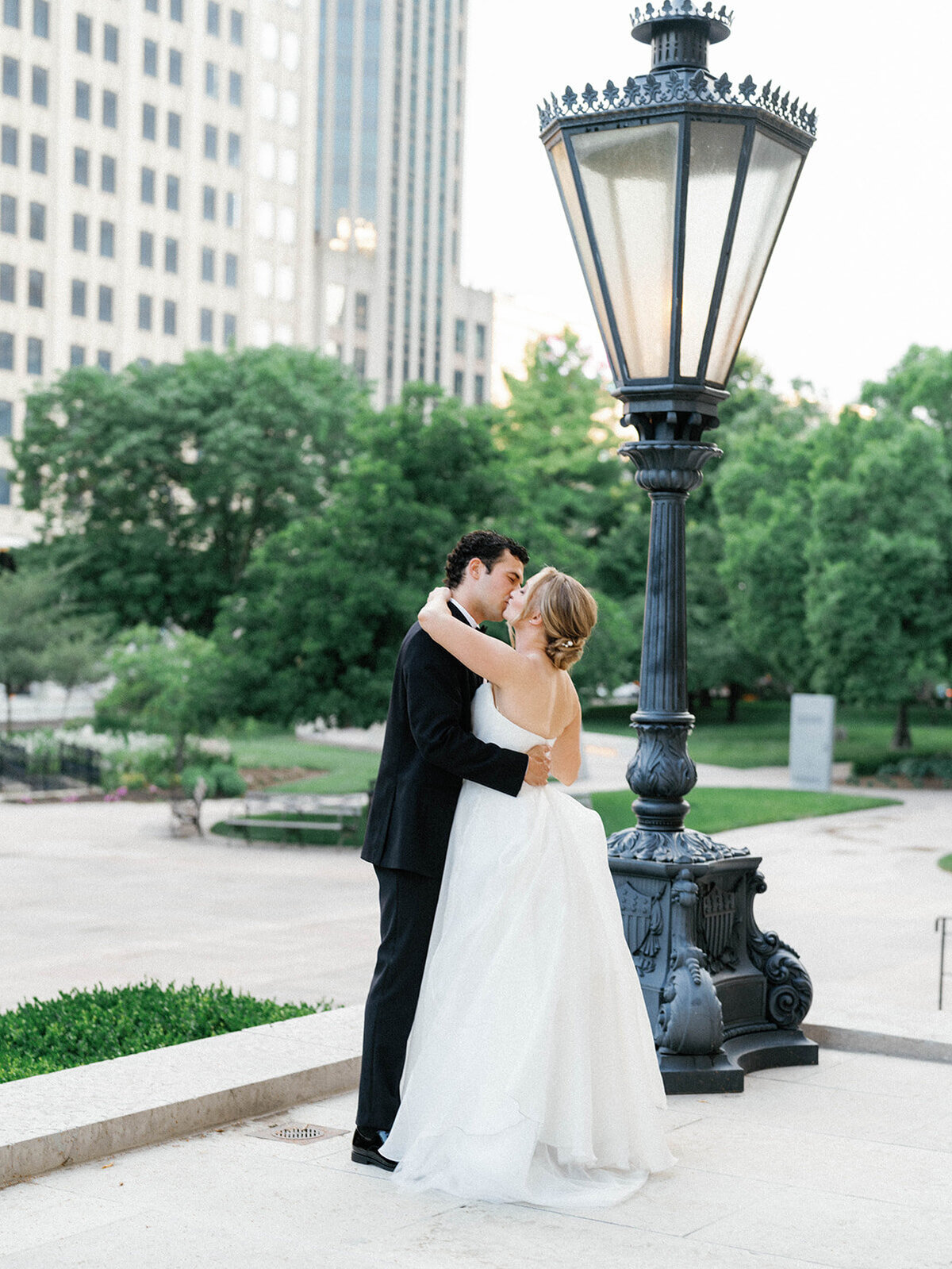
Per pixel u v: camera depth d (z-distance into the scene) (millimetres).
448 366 90250
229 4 68562
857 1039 5922
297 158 72500
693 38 5473
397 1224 3697
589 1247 3531
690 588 45812
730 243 5355
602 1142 4039
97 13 62750
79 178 62500
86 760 29969
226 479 39844
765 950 5754
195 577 41375
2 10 59156
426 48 87875
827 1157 4371
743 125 5234
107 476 41656
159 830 22031
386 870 4219
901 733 37969
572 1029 3971
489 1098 3916
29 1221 3697
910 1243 3586
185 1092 4641
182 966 10828
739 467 39750
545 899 4043
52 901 14711
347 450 41719
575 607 4184
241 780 27969
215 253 68875
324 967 10797
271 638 19531
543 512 48812
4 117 59438
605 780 31516
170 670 27922
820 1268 3395
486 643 4094
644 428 5609
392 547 19609
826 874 16953
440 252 89375
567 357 53094
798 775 29578
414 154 87375
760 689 59312
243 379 41625
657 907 5410
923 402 35875
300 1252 3457
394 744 4277
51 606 37625
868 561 31094
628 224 5414
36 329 61156
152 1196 3918
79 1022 6527
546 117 5582
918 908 14141
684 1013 5199
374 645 19609
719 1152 4430
